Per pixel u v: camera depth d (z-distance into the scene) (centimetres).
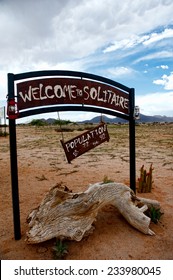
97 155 1084
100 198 342
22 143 1662
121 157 1024
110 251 304
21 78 337
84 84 397
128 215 356
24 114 339
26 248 314
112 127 4256
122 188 373
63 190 349
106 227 356
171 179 654
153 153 1126
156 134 2402
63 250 292
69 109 383
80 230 313
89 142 422
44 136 2186
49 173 738
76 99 389
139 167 819
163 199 495
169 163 880
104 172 744
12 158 326
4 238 342
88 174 718
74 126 3778
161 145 1447
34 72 349
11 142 324
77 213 323
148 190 538
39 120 5109
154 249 312
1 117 1357
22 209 448
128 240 328
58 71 370
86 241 321
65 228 311
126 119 456
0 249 314
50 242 321
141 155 1071
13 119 323
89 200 333
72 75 383
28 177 690
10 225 384
